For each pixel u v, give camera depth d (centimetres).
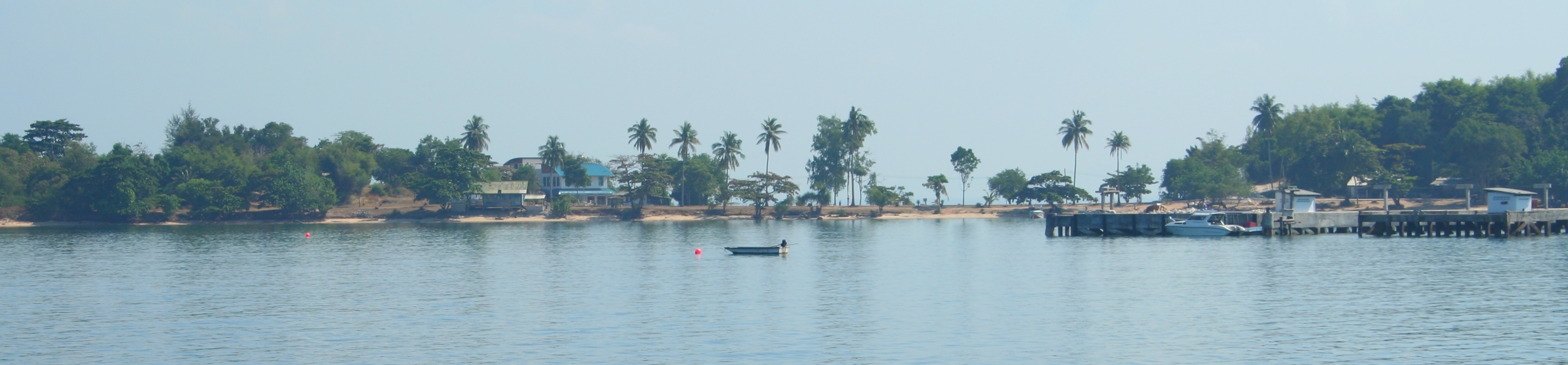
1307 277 13475
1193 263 15812
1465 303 10938
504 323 10294
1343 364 8050
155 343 9306
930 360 8356
